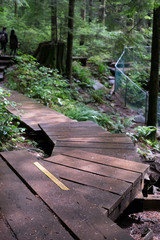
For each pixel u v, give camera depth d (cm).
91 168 296
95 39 1697
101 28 1616
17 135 500
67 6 1183
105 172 285
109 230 180
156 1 738
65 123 577
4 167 286
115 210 230
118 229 181
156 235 301
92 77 1544
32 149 458
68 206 208
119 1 880
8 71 1175
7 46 1666
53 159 327
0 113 480
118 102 1350
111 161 323
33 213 198
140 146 747
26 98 842
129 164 313
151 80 915
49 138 471
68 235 174
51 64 1293
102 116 902
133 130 948
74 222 187
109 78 1634
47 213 199
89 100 1207
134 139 757
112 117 1097
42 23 1592
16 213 198
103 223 188
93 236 173
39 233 175
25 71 1095
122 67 1648
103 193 237
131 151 404
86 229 180
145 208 395
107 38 1616
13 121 593
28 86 1030
